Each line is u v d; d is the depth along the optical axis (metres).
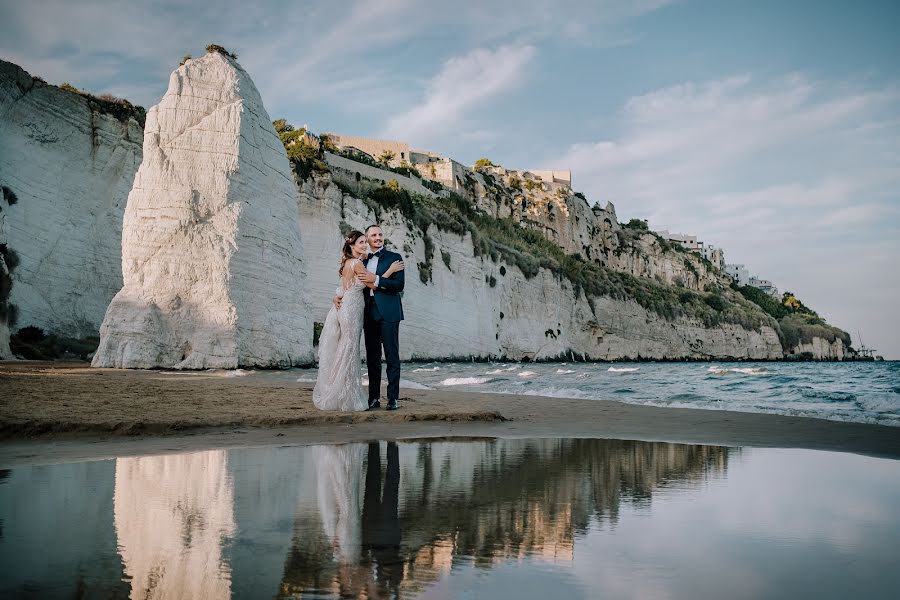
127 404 8.07
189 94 28.38
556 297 70.44
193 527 2.45
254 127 29.67
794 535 2.41
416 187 67.56
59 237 33.72
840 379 25.56
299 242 32.00
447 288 54.38
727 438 5.98
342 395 8.11
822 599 1.67
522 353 64.50
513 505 2.94
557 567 1.97
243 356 26.67
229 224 27.20
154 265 26.03
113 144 36.72
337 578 1.83
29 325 31.22
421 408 8.53
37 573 1.85
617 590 1.75
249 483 3.50
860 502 3.05
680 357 90.19
